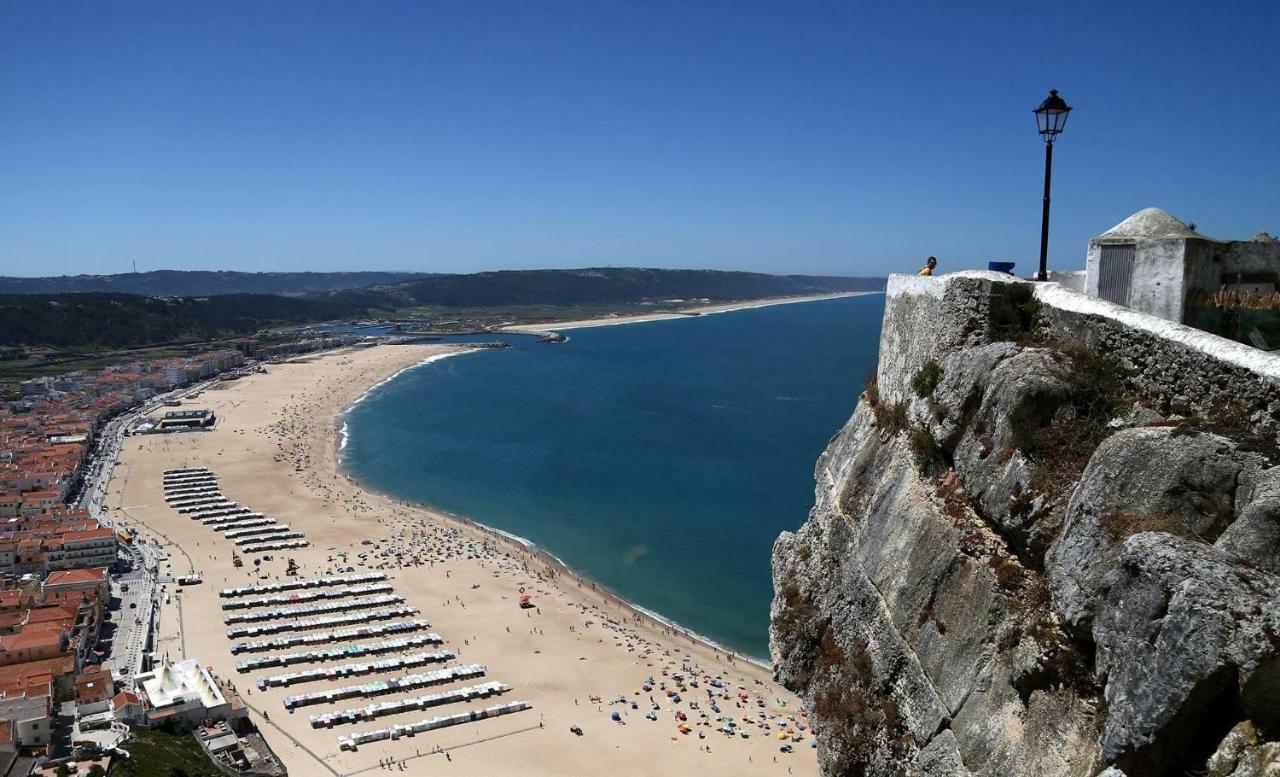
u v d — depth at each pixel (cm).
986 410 2144
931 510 2316
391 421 19362
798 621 3256
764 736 6881
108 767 5756
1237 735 1203
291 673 7681
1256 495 1390
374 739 6706
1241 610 1234
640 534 11381
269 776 6059
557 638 8506
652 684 7675
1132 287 2330
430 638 8381
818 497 3688
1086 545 1617
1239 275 2227
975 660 1922
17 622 8094
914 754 2075
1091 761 1488
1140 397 1839
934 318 2727
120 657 7888
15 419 18425
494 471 14675
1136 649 1376
